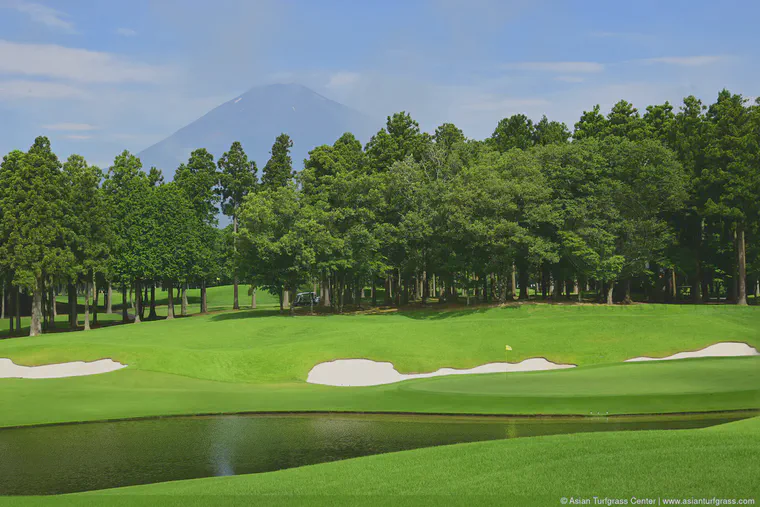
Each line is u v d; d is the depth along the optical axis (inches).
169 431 1034.7
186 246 3127.5
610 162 2778.1
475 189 2691.9
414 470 609.6
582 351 1756.9
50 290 2979.8
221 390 1402.6
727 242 2847.0
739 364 1477.6
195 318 3065.9
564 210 2694.4
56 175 2807.6
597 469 569.9
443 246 2812.5
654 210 2694.4
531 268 3083.2
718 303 2962.6
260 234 2805.1
